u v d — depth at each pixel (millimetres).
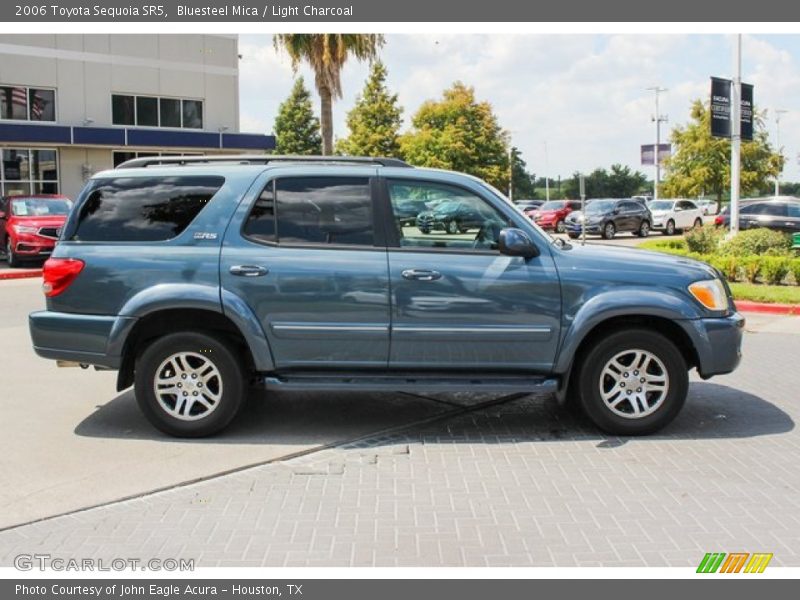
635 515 4512
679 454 5594
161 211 5938
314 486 5004
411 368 5902
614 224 34375
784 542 4160
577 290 5801
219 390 5902
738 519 4449
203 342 5844
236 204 5891
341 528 4363
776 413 6691
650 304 5754
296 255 5805
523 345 5840
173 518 4520
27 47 26703
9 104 26578
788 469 5277
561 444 5836
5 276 17438
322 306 5785
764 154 47750
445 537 4242
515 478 5121
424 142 55688
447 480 5094
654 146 60125
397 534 4281
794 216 23641
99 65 28266
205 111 31109
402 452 5668
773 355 9328
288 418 6535
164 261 5809
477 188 5930
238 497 4828
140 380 5891
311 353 5852
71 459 5492
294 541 4211
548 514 4531
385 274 5773
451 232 5910
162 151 29734
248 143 31016
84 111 28094
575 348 5820
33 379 7930
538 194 101562
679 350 6055
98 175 6070
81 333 5848
